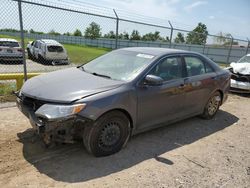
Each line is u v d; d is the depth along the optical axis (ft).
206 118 20.17
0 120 16.42
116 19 27.76
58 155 12.71
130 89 13.14
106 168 11.88
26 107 12.50
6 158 12.09
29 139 14.10
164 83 15.03
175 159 13.41
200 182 11.53
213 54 87.35
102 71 15.07
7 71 35.17
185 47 51.42
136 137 15.67
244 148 15.71
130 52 16.47
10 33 26.16
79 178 10.95
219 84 19.79
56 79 13.65
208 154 14.39
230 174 12.48
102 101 11.88
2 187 10.03
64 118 11.05
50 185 10.35
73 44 76.07
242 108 25.46
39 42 48.16
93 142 12.16
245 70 30.83
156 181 11.24
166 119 15.80
